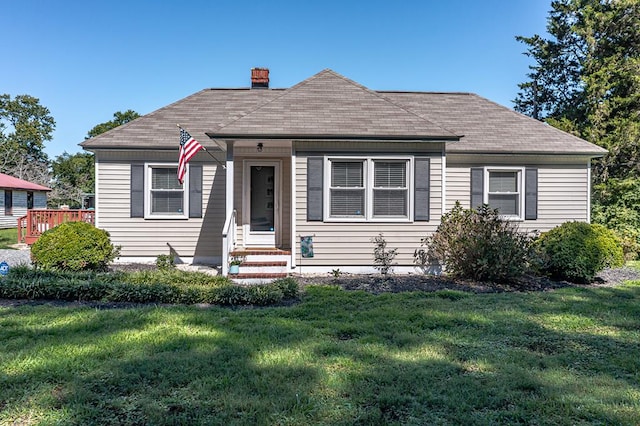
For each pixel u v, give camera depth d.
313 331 4.79
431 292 7.10
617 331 4.95
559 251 8.50
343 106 9.53
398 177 9.21
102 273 8.02
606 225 13.91
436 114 12.45
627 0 20.56
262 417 2.81
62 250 8.59
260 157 10.72
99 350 4.06
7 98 43.06
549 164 11.34
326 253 9.06
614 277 9.12
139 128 11.16
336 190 9.09
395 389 3.26
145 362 3.75
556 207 11.37
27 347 4.15
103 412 2.88
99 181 10.65
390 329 4.93
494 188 11.34
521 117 12.62
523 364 3.87
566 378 3.54
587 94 20.94
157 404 3.00
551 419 2.85
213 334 4.64
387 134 8.80
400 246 9.17
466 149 10.77
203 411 2.91
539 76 26.22
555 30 24.45
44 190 28.36
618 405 3.05
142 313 5.54
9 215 25.06
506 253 7.95
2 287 6.38
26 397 3.08
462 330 4.92
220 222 10.95
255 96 13.02
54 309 5.72
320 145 8.99
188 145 9.20
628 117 19.75
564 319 5.44
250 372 3.56
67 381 3.37
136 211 10.73
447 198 11.08
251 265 8.88
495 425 2.76
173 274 7.93
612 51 21.94
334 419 2.81
